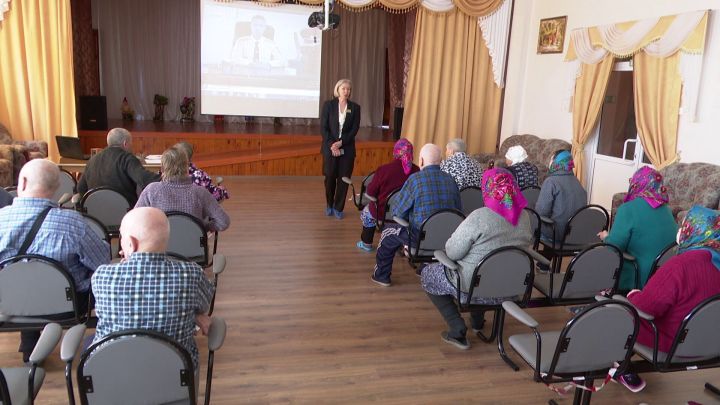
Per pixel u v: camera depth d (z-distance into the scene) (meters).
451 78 7.93
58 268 2.14
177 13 10.70
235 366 2.72
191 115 10.80
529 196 4.32
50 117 6.78
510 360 2.84
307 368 2.74
